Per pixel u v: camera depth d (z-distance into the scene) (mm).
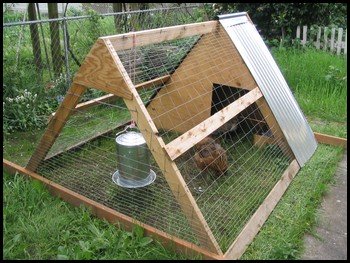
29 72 5027
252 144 3898
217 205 2965
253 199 3029
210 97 3809
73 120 4367
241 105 3092
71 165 3455
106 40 2400
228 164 3523
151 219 2764
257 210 2754
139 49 4062
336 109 4676
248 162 3582
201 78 3793
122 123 4312
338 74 5469
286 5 7250
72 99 2756
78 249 2404
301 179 3320
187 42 4344
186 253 2400
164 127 4195
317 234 2682
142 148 2873
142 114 2367
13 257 2377
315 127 4316
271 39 7734
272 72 3814
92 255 2400
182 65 3857
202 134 2625
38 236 2527
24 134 4207
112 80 2445
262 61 3748
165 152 2342
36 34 5121
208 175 3344
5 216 2668
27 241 2510
